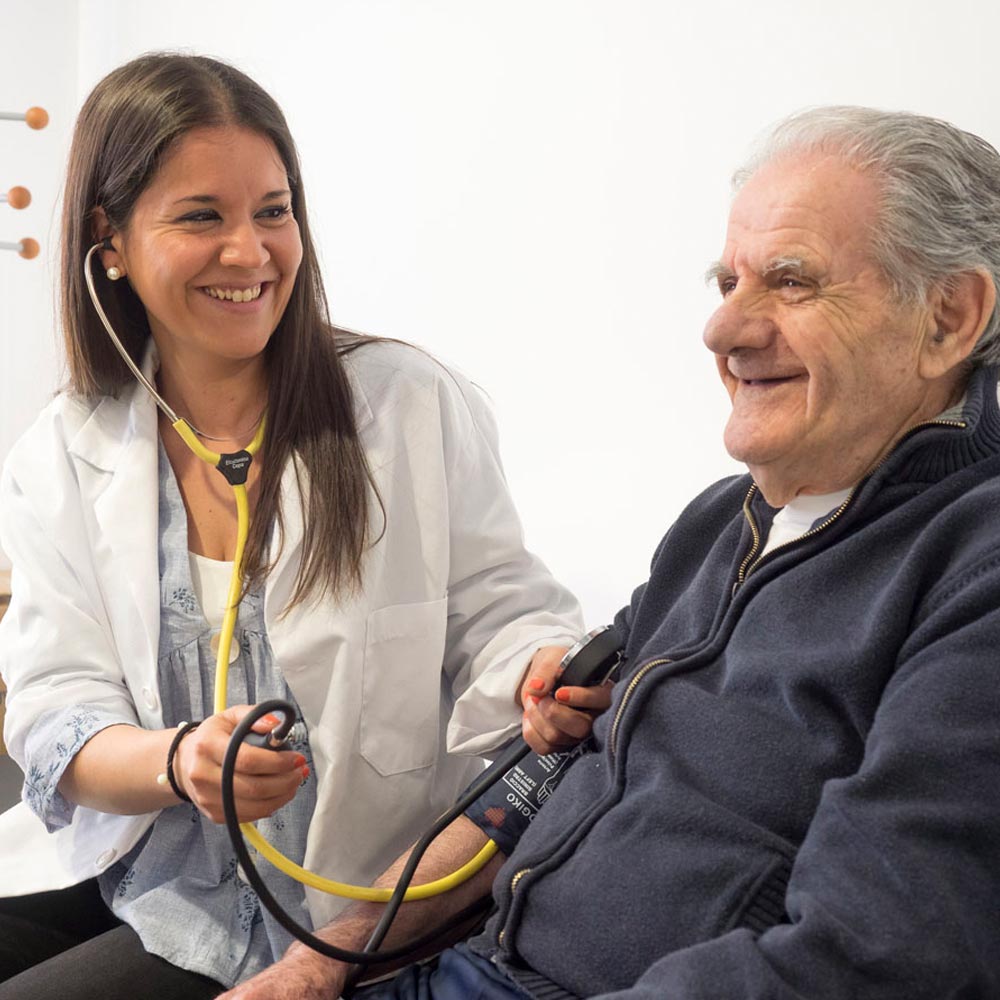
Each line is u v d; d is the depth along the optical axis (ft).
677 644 3.79
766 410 3.49
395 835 4.74
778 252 3.36
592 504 7.41
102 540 4.68
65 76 9.72
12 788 9.01
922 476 3.43
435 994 3.68
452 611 5.00
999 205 3.36
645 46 6.94
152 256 4.31
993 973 2.75
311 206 8.78
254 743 3.78
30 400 9.60
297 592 4.49
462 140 7.88
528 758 4.30
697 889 3.26
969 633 2.95
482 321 7.89
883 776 2.87
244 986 3.84
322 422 4.64
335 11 8.48
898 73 5.96
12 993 4.13
